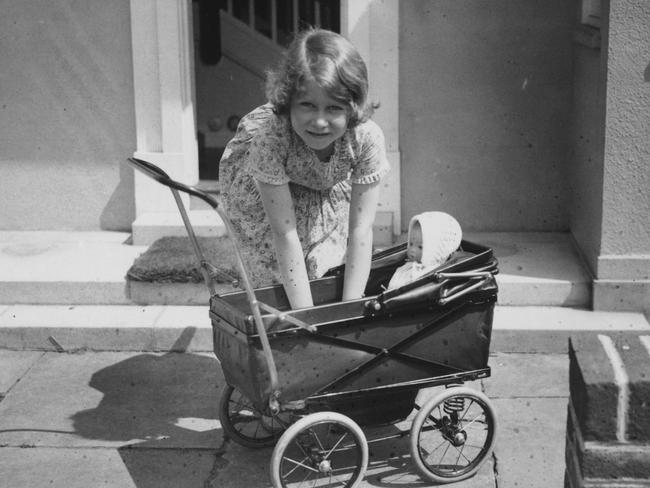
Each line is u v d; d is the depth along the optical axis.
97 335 5.19
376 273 4.08
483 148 6.22
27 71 6.27
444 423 3.84
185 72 6.22
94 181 6.39
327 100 3.30
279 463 3.57
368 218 3.67
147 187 6.21
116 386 4.79
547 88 6.13
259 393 3.54
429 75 6.14
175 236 6.00
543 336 5.04
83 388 4.77
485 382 4.74
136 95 6.16
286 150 3.55
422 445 4.12
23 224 6.48
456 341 3.76
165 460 4.06
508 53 6.09
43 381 4.84
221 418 4.05
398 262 4.10
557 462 3.99
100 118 6.30
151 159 6.21
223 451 4.14
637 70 4.93
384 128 6.10
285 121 3.51
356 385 3.66
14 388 4.77
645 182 5.06
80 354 5.18
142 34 6.09
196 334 5.16
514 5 6.04
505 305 5.35
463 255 3.94
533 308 5.31
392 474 3.90
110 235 6.35
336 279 3.92
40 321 5.25
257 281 4.12
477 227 6.33
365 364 3.63
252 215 4.08
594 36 5.25
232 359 3.67
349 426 3.62
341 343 3.58
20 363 5.06
